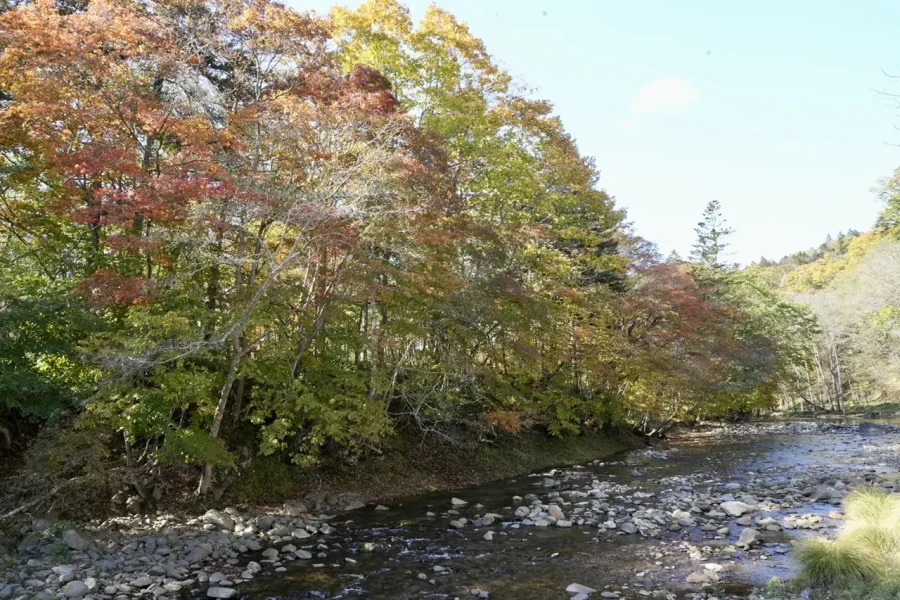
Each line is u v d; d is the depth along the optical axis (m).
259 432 18.17
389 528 15.15
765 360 46.72
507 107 27.19
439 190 18.95
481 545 13.66
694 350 33.47
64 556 11.62
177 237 13.97
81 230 17.17
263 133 16.09
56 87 14.52
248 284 16.48
